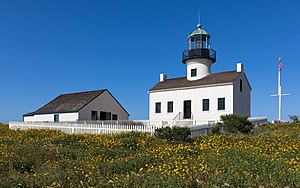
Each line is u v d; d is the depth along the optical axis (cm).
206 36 3559
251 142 1406
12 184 729
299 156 1033
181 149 1189
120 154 1244
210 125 2097
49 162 1065
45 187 714
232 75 3169
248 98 3322
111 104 3922
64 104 3856
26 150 1281
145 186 657
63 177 780
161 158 1057
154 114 3578
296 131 1998
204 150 1169
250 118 2727
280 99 3403
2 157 1117
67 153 1241
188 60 3575
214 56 3559
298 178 682
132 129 2045
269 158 929
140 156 1123
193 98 3269
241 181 644
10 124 3147
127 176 746
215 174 708
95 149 1338
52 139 1694
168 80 3819
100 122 3238
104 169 898
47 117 3819
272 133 1870
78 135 1853
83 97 3838
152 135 1764
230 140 1505
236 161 892
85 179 768
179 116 3341
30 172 996
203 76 3475
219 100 3081
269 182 654
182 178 693
